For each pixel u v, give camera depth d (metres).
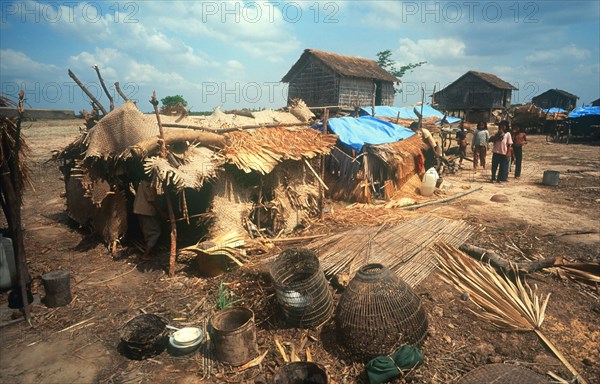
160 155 6.22
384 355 4.12
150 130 6.87
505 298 5.10
